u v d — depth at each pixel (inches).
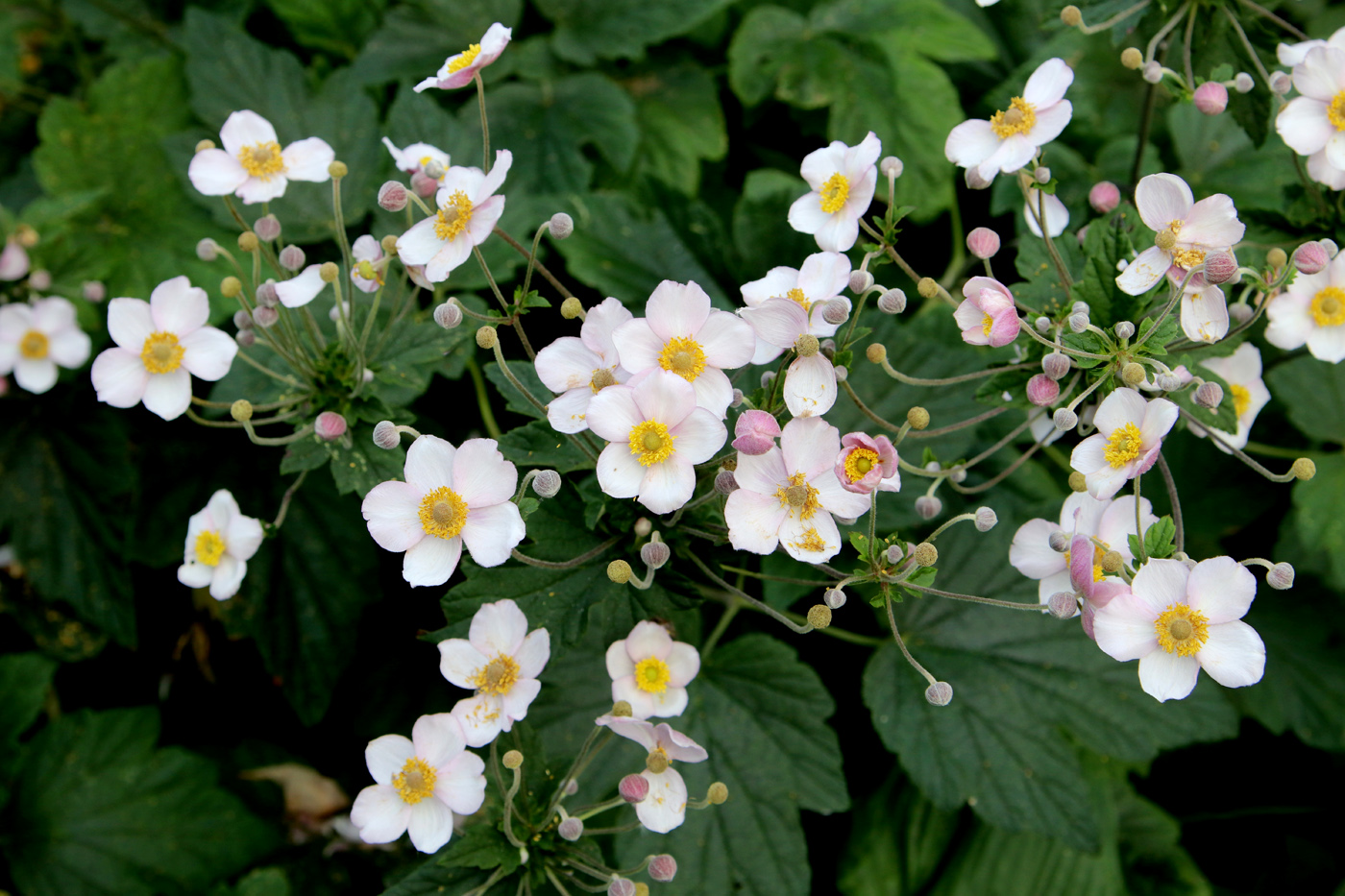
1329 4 50.3
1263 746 49.6
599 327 38.8
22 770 47.2
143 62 48.9
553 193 47.9
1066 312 40.1
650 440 37.7
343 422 40.4
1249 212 43.0
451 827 38.6
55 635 47.9
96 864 46.9
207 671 49.3
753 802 43.3
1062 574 39.0
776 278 39.9
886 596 37.9
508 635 38.8
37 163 48.1
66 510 47.1
